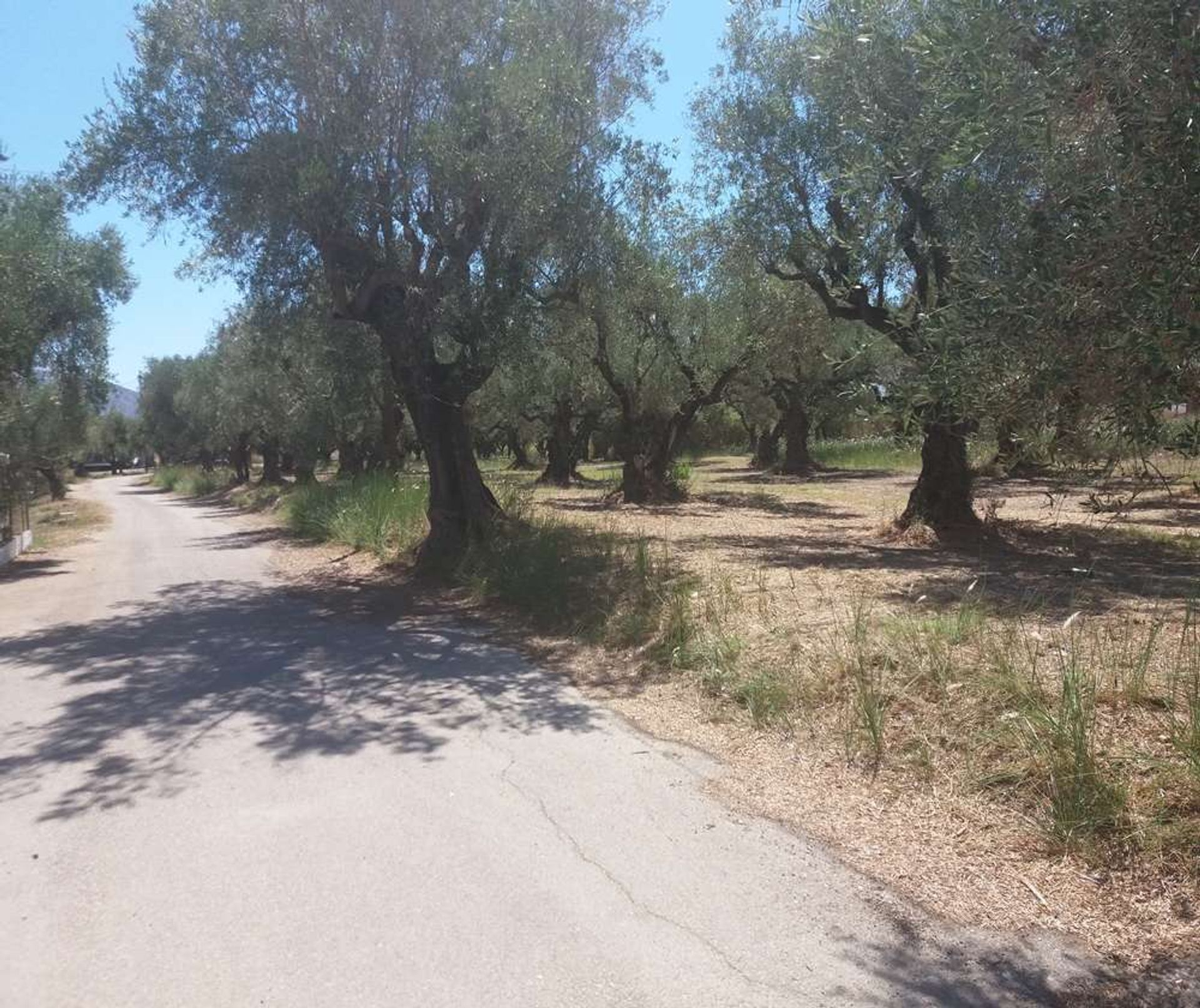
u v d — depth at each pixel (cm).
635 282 1597
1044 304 348
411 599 1151
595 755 554
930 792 468
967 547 1362
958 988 317
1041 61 380
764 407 4062
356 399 1511
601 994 315
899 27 650
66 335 1969
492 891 386
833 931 353
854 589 950
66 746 588
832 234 1278
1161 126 342
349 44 1109
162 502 4203
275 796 495
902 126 603
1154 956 332
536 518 1562
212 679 760
